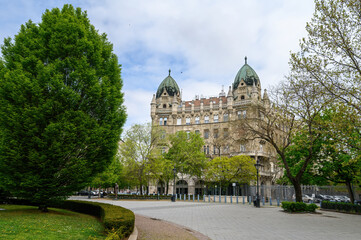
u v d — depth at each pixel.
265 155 62.12
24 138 14.95
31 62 15.84
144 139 51.00
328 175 32.28
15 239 8.99
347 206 27.42
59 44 16.50
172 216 20.73
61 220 13.92
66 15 17.92
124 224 11.22
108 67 19.08
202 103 74.69
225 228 15.04
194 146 57.31
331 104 19.84
